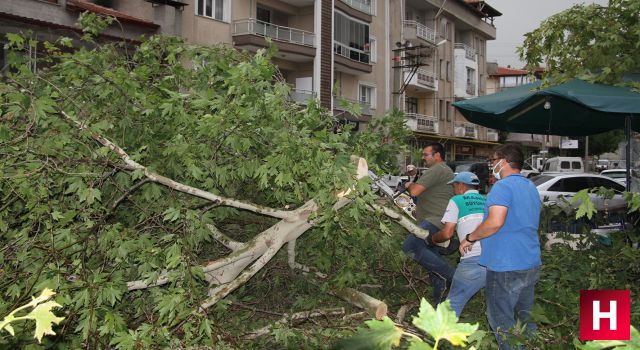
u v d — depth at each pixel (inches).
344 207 175.0
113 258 155.6
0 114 168.6
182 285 153.8
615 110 237.9
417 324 40.0
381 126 226.8
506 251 149.1
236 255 171.6
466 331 39.1
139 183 167.6
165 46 231.3
